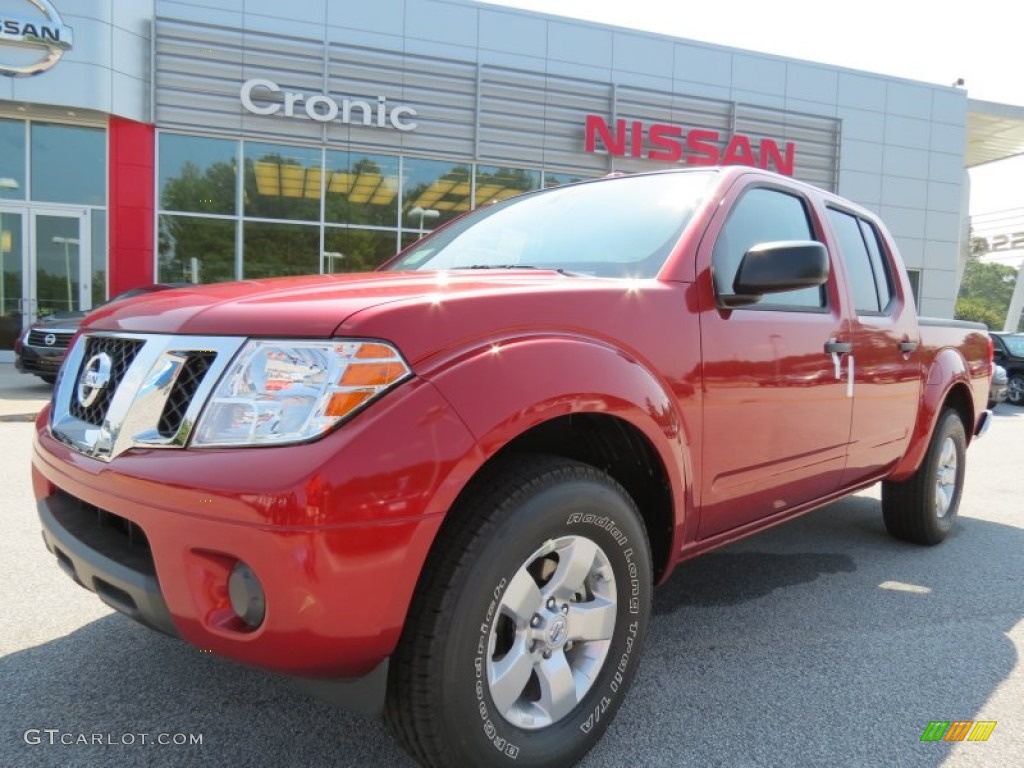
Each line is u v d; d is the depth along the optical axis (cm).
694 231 254
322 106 1408
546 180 1573
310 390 162
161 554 166
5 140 1319
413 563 163
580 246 276
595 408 198
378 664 169
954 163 1989
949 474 445
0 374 1221
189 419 168
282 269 1433
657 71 1642
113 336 206
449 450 167
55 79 1250
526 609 190
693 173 295
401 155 1471
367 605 159
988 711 246
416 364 171
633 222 275
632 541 215
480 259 304
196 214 1380
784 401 275
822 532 465
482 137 1516
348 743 217
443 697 171
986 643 300
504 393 178
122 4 1286
